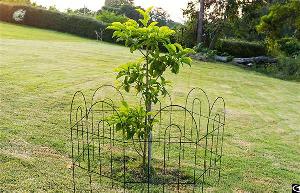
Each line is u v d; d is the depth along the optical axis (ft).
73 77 42.88
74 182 18.17
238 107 41.65
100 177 19.06
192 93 45.62
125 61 63.57
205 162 21.18
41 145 22.13
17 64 44.93
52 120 26.68
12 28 106.73
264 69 93.15
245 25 109.19
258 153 25.76
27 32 100.37
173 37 108.27
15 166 18.99
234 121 34.35
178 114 33.65
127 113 18.15
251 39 120.26
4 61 45.55
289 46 105.09
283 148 27.76
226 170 21.93
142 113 18.10
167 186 18.85
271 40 106.52
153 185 18.79
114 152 22.43
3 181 17.39
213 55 98.73
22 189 16.97
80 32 123.75
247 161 23.80
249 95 51.42
